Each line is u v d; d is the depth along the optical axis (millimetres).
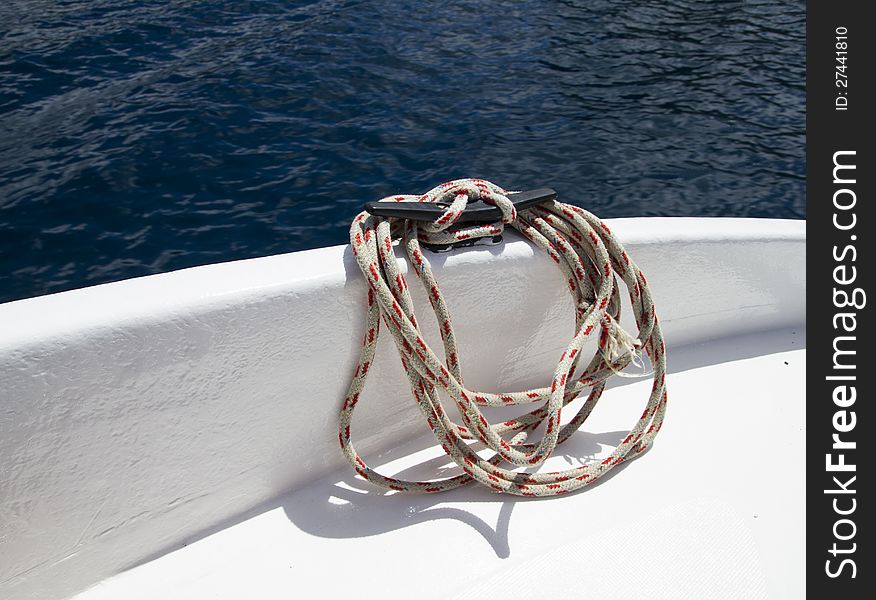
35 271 4871
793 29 8891
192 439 1702
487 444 1842
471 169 6113
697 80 7668
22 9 8688
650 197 5883
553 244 1978
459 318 1979
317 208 5551
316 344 1792
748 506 1920
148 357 1579
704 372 2393
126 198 5535
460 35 8531
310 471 1943
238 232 5273
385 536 1810
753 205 5797
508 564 1742
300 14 8875
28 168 5801
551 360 2238
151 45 7914
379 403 1996
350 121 6660
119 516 1659
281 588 1683
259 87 7113
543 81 7559
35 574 1595
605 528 1841
